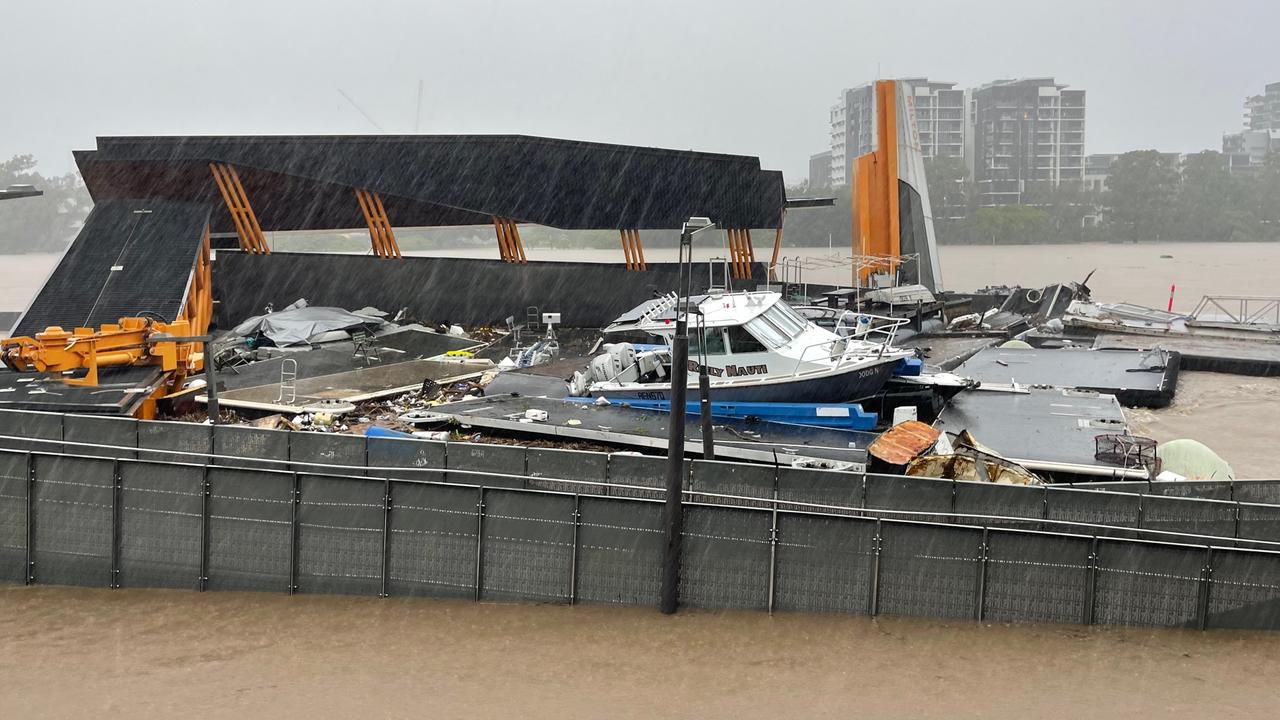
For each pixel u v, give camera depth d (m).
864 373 24.89
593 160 44.94
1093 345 39.03
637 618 15.23
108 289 36.06
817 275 103.25
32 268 127.31
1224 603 14.46
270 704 13.13
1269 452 25.88
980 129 182.12
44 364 25.48
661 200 45.91
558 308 45.84
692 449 22.19
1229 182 170.00
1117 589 14.66
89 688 13.58
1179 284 84.00
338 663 14.14
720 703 13.06
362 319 41.12
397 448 18.89
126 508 16.62
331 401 28.70
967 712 12.79
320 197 48.47
